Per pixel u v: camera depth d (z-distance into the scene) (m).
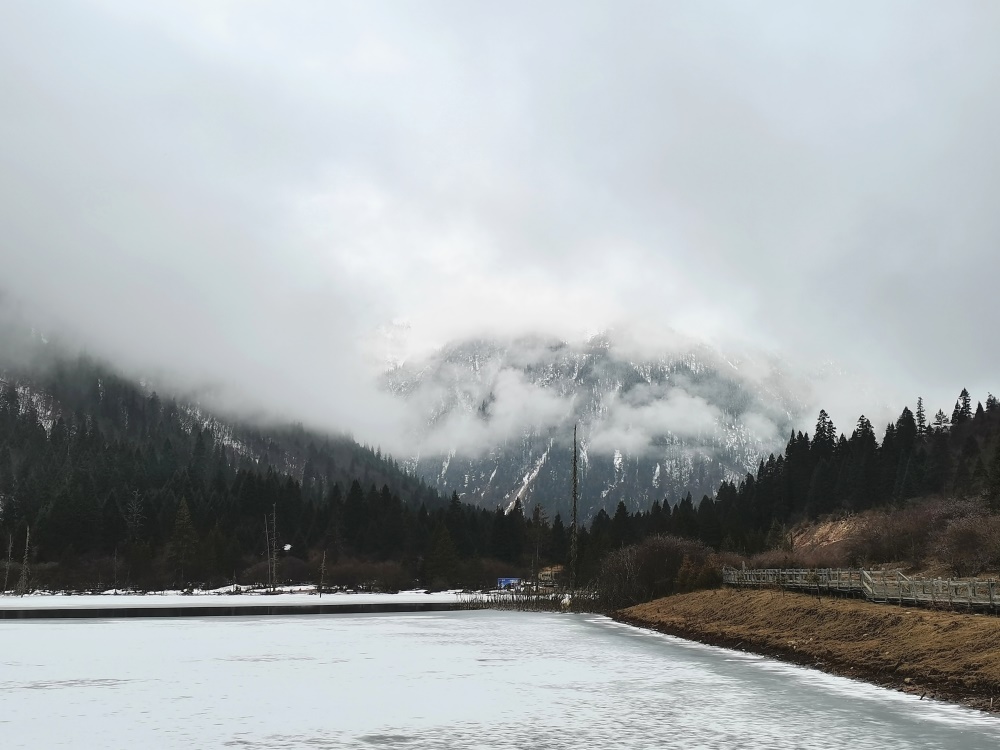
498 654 58.38
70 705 38.72
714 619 70.44
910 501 156.50
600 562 125.94
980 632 40.56
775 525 169.25
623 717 35.28
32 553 184.62
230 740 31.58
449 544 185.38
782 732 31.75
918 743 29.42
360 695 41.38
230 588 174.88
